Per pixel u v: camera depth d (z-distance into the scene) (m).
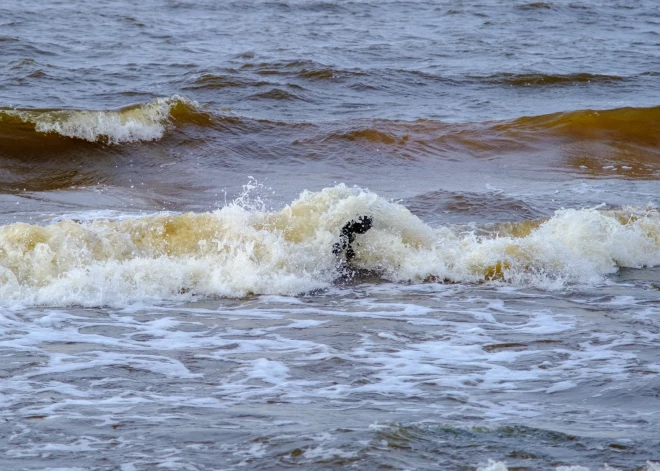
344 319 20.55
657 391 15.57
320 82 60.19
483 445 12.65
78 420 13.71
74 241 23.69
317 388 15.67
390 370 16.78
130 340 18.56
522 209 33.16
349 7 106.94
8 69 57.66
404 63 70.00
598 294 23.20
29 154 41.28
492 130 48.44
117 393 15.18
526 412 14.37
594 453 12.42
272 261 24.14
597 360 17.50
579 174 42.09
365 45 78.31
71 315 20.33
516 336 19.22
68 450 12.53
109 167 40.78
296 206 25.88
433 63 70.44
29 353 17.36
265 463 12.09
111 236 24.16
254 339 18.83
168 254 24.22
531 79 63.88
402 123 48.34
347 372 16.64
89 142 43.06
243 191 37.12
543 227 27.66
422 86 61.25
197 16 94.94
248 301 22.14
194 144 44.28
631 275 25.42
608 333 19.48
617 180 40.59
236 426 13.44
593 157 45.53
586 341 18.86
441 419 13.85
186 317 20.52
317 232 25.30
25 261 22.94
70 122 43.28
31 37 73.25
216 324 19.97
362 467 11.89
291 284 23.20
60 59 64.44
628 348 18.33
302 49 74.00
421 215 32.19
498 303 22.17
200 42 76.75
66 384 15.61
